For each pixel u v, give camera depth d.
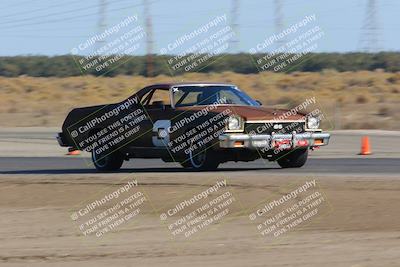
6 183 50.00
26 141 90.19
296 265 28.19
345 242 32.03
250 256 29.91
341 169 54.66
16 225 37.62
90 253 31.22
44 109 156.25
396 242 31.81
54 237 34.72
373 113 133.00
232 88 55.22
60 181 49.66
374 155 67.88
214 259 29.53
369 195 41.59
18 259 30.38
